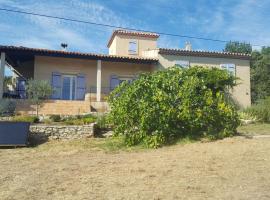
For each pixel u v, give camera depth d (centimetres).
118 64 2517
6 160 1085
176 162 942
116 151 1204
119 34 3134
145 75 1347
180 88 1289
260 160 923
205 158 968
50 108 1991
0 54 2177
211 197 648
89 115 1783
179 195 663
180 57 2523
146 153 1126
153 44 3191
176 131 1271
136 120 1280
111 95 1370
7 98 2108
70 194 691
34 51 2200
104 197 663
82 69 2439
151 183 748
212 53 2570
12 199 669
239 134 1354
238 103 2553
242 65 2634
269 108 1895
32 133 1459
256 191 677
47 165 989
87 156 1130
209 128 1272
